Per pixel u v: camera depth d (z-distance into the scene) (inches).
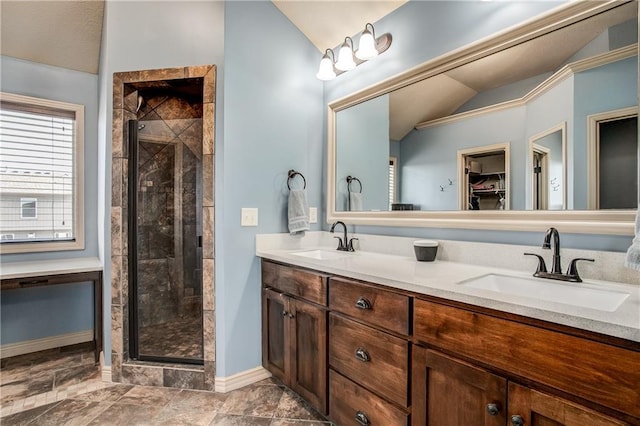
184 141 92.3
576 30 51.3
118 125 82.2
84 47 101.1
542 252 53.7
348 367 57.7
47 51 98.2
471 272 54.2
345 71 91.6
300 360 69.7
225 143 78.5
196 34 80.0
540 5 54.6
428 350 45.1
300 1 85.9
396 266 60.3
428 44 71.4
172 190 92.0
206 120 78.7
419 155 73.9
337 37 92.4
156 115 90.4
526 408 35.5
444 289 42.8
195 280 93.9
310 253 84.7
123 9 83.0
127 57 82.5
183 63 80.4
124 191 83.0
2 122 97.0
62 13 91.0
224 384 78.2
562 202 52.7
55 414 68.9
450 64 67.2
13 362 92.7
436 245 65.4
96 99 110.0
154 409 70.9
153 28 81.9
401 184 77.6
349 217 90.6
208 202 78.8
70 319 104.8
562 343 33.0
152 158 90.0
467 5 64.6
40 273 84.7
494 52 60.8
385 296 50.9
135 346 84.1
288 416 69.0
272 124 87.4
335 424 61.3
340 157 93.5
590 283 45.6
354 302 56.4
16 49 94.6
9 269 86.8
